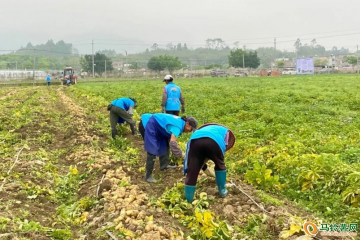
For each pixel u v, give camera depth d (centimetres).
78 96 3133
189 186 698
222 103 2073
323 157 793
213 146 691
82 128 1413
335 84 3516
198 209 643
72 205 706
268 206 675
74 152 1112
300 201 722
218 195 739
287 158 866
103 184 766
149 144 834
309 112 1642
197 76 8988
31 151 1118
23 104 2270
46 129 1461
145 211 648
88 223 646
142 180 866
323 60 14062
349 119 1477
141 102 2256
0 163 953
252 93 2652
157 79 8138
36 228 587
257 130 1207
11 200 694
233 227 611
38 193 757
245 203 693
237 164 919
